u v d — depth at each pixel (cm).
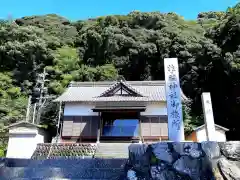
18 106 2750
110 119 2019
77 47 4181
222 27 2791
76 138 1947
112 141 1912
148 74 3525
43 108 2630
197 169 563
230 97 2502
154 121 1975
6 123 2458
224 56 2512
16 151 1761
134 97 1994
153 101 1934
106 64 3606
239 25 2520
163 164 579
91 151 1481
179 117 882
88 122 1994
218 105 2722
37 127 1866
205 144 586
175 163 574
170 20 4244
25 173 742
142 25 4125
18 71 3378
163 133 1933
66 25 4991
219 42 2836
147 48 3556
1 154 1841
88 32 3866
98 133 1852
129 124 1991
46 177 742
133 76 3603
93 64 3669
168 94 927
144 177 586
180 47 3306
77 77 3269
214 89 2816
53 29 4766
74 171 764
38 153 1467
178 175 561
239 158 568
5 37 3662
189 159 574
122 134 1948
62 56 3706
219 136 1719
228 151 579
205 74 2978
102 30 3938
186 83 3081
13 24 3791
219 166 560
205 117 1193
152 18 4094
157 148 597
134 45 3647
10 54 3381
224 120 2569
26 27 3925
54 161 816
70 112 2027
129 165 624
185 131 2297
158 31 3784
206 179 547
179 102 905
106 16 4259
